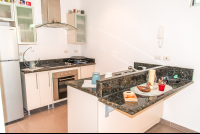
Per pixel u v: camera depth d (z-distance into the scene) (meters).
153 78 1.75
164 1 2.40
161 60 2.54
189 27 2.18
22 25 2.92
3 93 2.41
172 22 2.35
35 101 2.90
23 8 2.91
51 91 3.14
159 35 2.44
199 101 2.19
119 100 1.38
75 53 4.25
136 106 1.24
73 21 3.73
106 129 1.61
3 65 2.37
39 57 3.52
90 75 3.88
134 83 1.84
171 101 2.49
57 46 3.83
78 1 4.12
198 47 2.12
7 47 2.39
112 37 3.34
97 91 1.48
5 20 2.62
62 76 3.27
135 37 2.88
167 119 2.58
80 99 1.75
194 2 2.11
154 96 1.50
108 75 1.85
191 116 2.29
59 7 3.47
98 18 3.62
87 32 4.00
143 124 2.17
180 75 2.31
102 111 1.54
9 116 2.51
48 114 2.90
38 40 3.46
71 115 1.95
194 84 2.21
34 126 2.47
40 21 3.45
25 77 2.71
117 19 3.18
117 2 3.13
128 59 3.06
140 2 2.72
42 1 3.34
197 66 2.16
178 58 2.34
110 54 3.44
